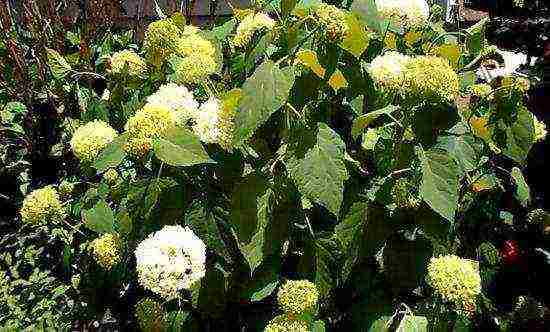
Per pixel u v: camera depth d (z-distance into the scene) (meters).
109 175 1.17
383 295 1.04
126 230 1.02
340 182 0.91
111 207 1.26
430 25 1.27
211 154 0.97
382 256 1.02
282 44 0.98
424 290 1.07
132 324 1.26
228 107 0.94
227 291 1.03
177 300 1.08
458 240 1.23
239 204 0.93
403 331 0.95
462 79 1.21
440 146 0.97
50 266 1.73
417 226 0.98
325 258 1.00
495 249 1.28
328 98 1.06
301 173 0.91
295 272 1.08
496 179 1.24
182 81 1.04
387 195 0.97
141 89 1.21
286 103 0.95
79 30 2.19
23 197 2.03
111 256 1.06
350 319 1.05
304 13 0.97
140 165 1.05
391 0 1.18
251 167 0.98
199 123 0.93
